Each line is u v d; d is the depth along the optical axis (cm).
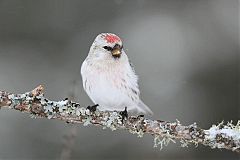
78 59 1282
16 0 1295
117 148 1188
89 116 639
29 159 1188
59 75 1270
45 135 1200
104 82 750
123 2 1322
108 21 1312
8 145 1191
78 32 1301
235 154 1136
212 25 1314
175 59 1286
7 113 1206
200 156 1140
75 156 1179
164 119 1228
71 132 730
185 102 1235
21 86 1266
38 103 619
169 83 1259
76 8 1309
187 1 1332
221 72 1263
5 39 1287
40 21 1298
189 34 1305
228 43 1295
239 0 1367
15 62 1280
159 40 1303
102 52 752
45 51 1288
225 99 1233
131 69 769
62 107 629
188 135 632
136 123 644
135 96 768
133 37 1307
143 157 1177
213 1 1333
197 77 1263
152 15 1323
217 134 625
